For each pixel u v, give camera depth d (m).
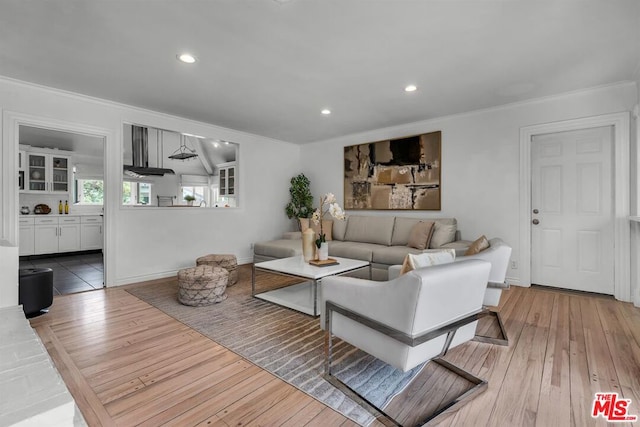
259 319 2.71
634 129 3.11
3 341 1.77
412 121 4.54
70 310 2.93
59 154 6.21
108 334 2.38
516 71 2.87
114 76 2.97
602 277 3.38
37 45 2.39
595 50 2.48
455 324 1.55
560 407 1.51
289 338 2.33
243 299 3.28
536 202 3.74
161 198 5.31
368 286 1.57
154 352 2.10
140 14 2.01
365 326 1.60
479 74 2.94
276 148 5.75
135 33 2.23
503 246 2.32
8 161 3.07
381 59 2.63
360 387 1.70
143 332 2.42
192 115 4.24
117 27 2.15
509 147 3.82
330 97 3.55
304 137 5.56
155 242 4.18
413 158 4.62
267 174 5.61
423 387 1.70
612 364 1.93
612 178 3.29
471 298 1.64
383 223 4.60
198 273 3.15
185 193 5.50
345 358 2.03
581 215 3.47
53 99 3.31
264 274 4.46
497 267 2.29
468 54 2.55
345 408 1.52
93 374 1.82
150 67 2.78
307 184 5.88
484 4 1.91
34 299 2.71
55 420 1.16
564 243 3.58
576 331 2.43
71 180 6.41
